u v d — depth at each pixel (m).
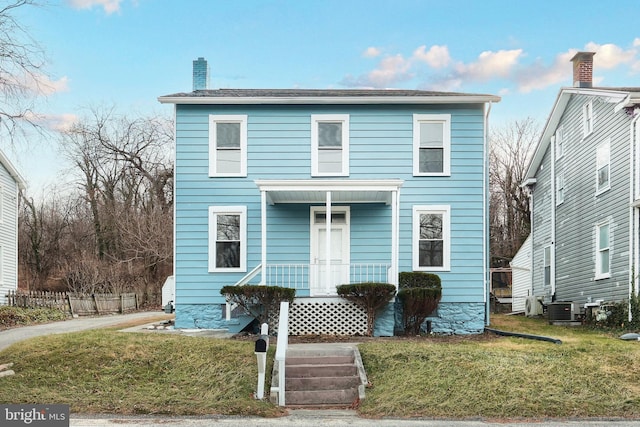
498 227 46.78
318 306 16.09
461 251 17.48
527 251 29.41
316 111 17.73
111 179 42.50
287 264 17.36
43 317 24.03
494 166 47.28
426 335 16.53
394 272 16.08
